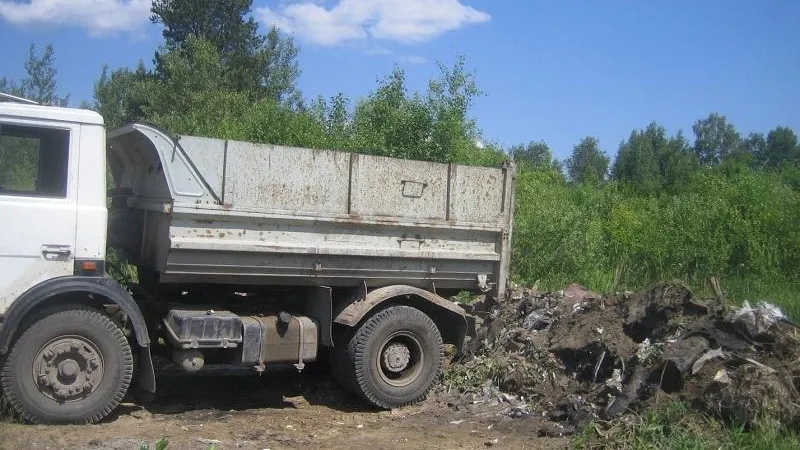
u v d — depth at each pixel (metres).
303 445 6.61
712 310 7.66
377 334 7.96
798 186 21.42
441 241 8.49
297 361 7.76
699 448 5.97
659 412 6.59
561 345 8.25
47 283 6.59
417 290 8.25
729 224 16.14
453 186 8.51
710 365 6.93
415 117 14.24
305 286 8.05
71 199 6.80
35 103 7.19
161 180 7.20
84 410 6.73
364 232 7.99
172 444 6.36
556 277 14.45
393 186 8.13
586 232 15.37
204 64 27.69
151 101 27.06
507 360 8.47
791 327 7.56
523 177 16.30
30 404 6.53
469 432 7.18
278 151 7.50
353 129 15.35
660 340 7.67
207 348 7.33
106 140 7.77
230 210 7.26
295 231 7.63
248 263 7.41
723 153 63.72
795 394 6.45
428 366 8.21
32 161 6.73
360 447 6.60
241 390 8.66
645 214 18.36
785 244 15.98
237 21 38.03
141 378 7.14
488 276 8.84
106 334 6.80
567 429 7.04
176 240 7.02
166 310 7.49
